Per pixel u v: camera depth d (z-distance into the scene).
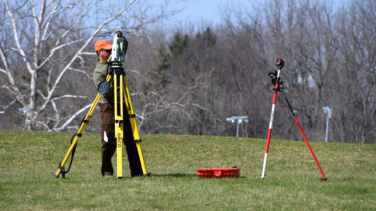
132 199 11.36
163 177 14.36
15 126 59.69
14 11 46.28
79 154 23.20
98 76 13.98
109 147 14.40
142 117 51.75
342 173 19.00
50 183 13.29
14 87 47.19
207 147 25.11
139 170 14.76
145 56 54.78
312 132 81.44
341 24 82.81
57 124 49.25
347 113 80.62
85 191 12.16
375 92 80.25
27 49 53.28
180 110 54.72
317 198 11.77
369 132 81.00
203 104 71.25
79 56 46.91
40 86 55.72
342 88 81.38
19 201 11.15
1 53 46.56
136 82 52.91
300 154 23.91
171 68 83.06
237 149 24.80
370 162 22.41
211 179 14.06
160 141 26.36
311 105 82.88
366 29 81.00
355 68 81.00
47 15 51.25
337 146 26.14
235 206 10.93
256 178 14.63
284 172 18.61
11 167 19.97
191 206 10.89
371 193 12.62
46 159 22.14
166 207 10.79
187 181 13.61
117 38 13.67
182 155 23.45
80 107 54.34
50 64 50.00
